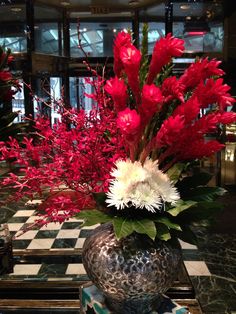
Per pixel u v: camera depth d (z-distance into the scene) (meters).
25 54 4.62
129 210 0.99
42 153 1.05
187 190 1.08
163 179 0.98
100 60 5.38
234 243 3.09
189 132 0.96
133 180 0.94
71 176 1.05
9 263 2.01
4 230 2.17
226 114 0.95
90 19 5.41
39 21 4.89
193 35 4.88
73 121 1.08
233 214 3.75
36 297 1.72
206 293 2.42
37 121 1.12
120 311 1.08
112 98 1.02
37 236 2.44
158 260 0.99
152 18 5.16
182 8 4.90
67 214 1.07
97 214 1.01
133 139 0.95
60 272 1.95
